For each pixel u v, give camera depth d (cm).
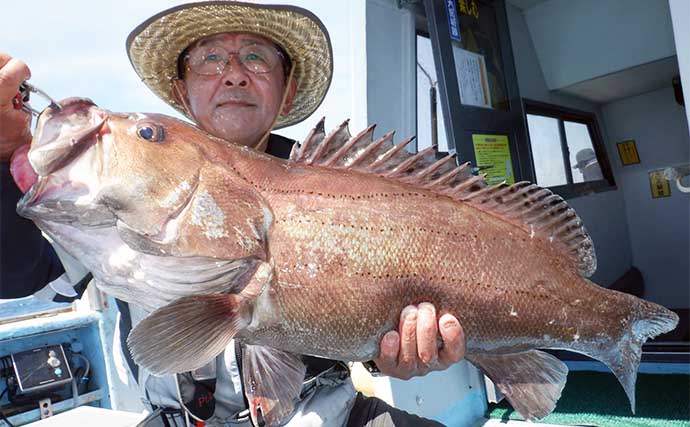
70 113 52
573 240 71
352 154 65
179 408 76
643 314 73
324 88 101
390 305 61
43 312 126
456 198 67
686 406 115
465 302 64
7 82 53
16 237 65
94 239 54
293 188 60
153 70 94
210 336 53
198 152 56
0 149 58
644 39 180
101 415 105
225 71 84
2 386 113
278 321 58
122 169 52
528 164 156
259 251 56
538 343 69
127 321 79
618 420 112
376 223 61
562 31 192
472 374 127
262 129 87
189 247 53
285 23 86
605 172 217
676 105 209
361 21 124
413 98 138
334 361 79
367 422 82
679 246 210
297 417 76
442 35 132
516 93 157
